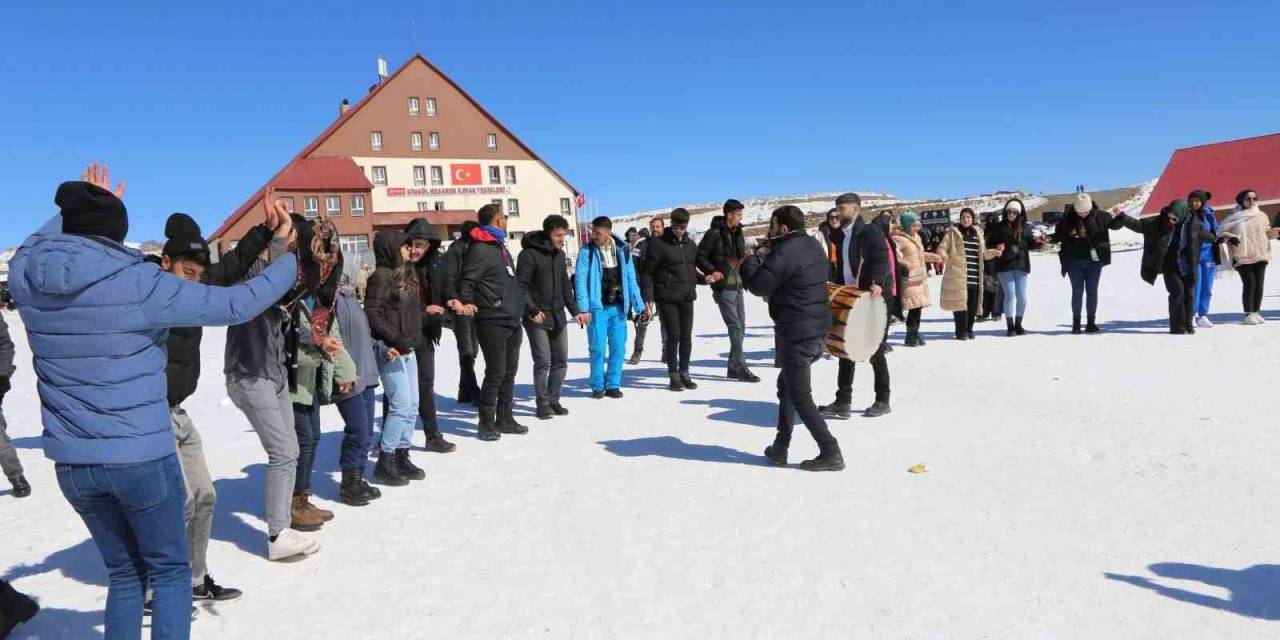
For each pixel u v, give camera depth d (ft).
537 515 17.17
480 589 13.61
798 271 18.88
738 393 30.12
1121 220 39.27
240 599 13.55
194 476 13.15
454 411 29.37
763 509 16.81
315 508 16.93
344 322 17.76
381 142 180.04
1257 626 11.16
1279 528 14.47
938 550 14.26
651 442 22.99
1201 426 21.52
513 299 24.09
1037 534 14.79
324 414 29.99
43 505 19.77
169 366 12.67
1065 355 34.04
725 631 11.73
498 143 190.60
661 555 14.66
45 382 9.58
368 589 13.82
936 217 162.30
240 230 156.35
